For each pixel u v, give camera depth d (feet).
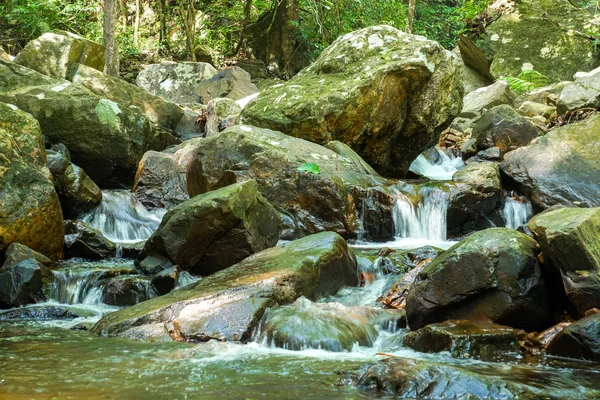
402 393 13.10
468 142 42.63
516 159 34.06
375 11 77.05
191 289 21.17
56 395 12.95
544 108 47.29
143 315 19.22
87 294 23.32
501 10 65.98
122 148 36.73
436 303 18.54
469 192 31.17
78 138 36.68
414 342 17.15
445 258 18.88
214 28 81.61
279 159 30.99
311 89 36.27
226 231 25.11
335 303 19.54
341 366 15.30
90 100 36.86
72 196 30.48
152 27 81.71
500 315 17.97
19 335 18.63
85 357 16.06
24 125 27.20
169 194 33.78
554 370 14.87
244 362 15.66
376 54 37.29
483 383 13.03
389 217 30.48
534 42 64.13
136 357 16.07
